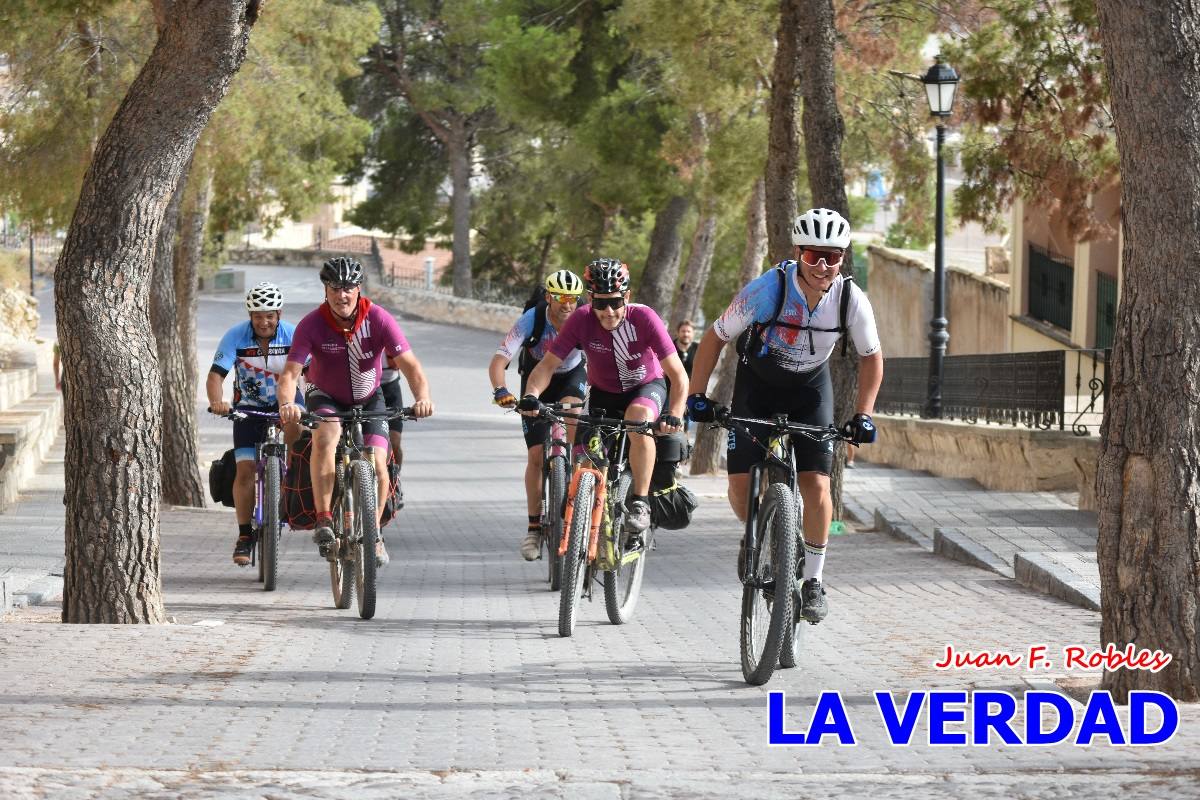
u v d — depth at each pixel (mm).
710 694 9367
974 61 21609
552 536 15328
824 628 12547
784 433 9992
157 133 12094
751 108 31375
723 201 34531
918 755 7402
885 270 48531
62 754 7246
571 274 14969
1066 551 16297
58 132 24328
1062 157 22203
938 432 29422
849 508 23266
